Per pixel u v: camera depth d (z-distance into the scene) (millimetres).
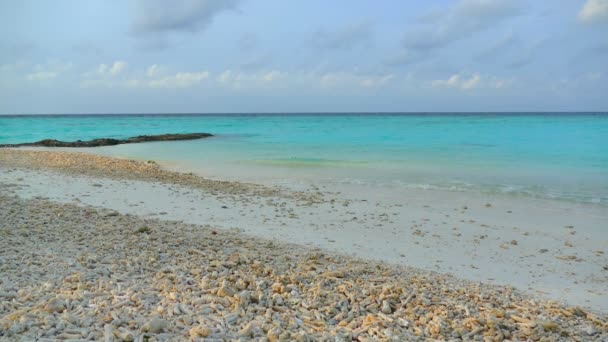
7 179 14633
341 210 11266
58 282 4855
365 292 5203
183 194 12906
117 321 3850
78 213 9148
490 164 19938
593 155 23156
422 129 52625
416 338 4129
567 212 11125
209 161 21953
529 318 4805
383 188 14406
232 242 7637
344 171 18172
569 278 6852
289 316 4391
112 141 33938
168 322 3963
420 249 8188
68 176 15742
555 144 30031
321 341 3898
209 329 3861
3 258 5570
